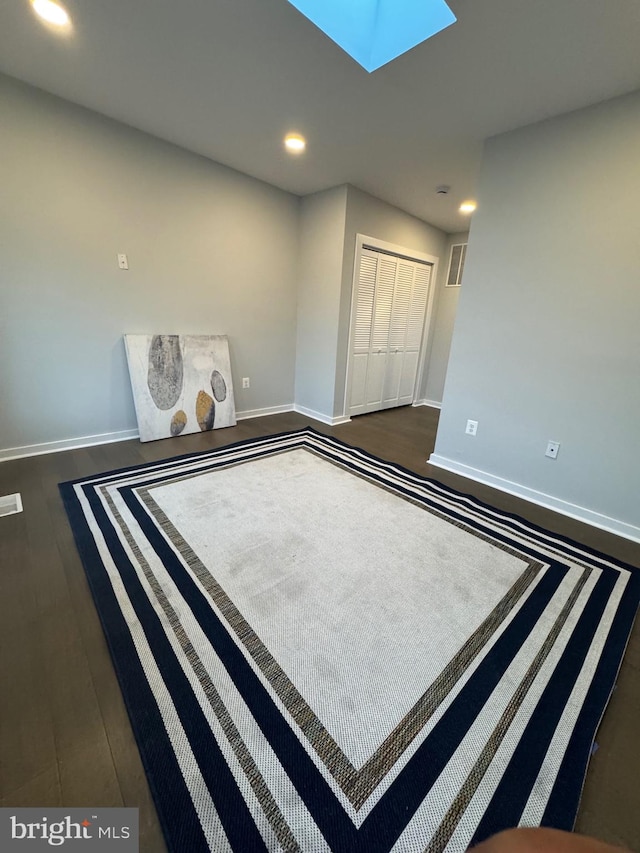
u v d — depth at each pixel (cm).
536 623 145
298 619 141
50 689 112
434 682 120
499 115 209
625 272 193
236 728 103
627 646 138
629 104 180
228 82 198
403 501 235
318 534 196
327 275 370
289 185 349
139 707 108
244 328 370
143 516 204
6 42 175
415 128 230
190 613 141
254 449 310
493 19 143
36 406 265
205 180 305
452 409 282
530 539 202
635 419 201
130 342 293
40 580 155
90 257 262
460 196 336
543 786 94
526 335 234
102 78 202
